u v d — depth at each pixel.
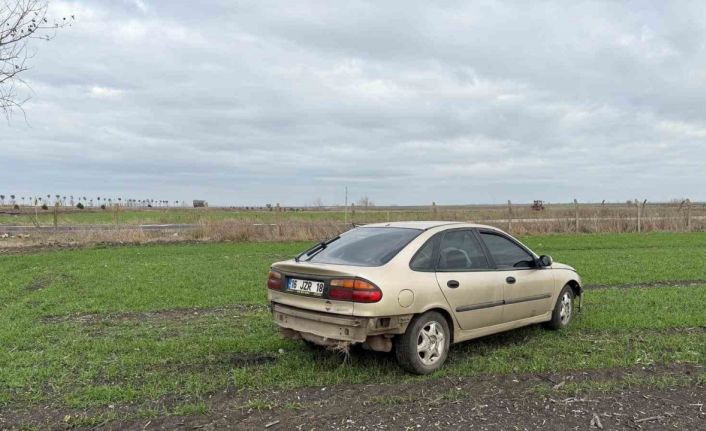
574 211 33.56
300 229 25.97
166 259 17.66
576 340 7.27
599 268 14.81
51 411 4.94
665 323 8.16
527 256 7.46
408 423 4.60
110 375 5.91
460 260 6.50
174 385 5.56
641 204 33.44
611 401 5.07
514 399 5.13
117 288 11.64
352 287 5.49
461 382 5.62
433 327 5.96
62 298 10.54
